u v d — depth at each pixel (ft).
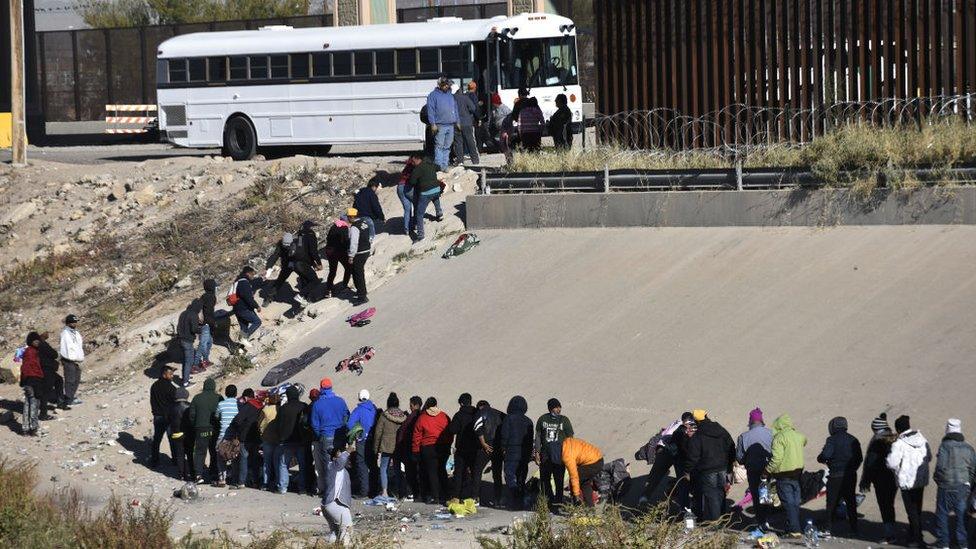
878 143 175.52
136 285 251.39
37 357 193.36
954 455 108.99
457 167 242.78
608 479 135.03
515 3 360.07
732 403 143.95
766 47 205.98
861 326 149.79
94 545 117.50
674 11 214.28
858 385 139.64
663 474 129.49
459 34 276.41
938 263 156.66
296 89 294.46
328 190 262.47
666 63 216.33
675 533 102.22
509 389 162.61
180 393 168.04
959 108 188.75
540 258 194.39
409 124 282.36
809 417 137.08
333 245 207.21
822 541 115.75
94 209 292.40
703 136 210.79
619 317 170.40
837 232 172.24
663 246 184.75
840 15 197.77
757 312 159.84
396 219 231.09
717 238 181.68
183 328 197.98
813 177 177.88
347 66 287.89
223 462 163.02
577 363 163.02
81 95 531.09
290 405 156.66
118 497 151.84
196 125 308.19
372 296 204.44
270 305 214.28
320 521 138.82
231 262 246.47
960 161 166.91
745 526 123.75
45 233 288.51
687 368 153.69
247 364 197.67
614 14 222.69
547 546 104.37
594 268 185.47
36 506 133.08
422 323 189.06
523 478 140.26
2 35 424.87
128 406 199.21
